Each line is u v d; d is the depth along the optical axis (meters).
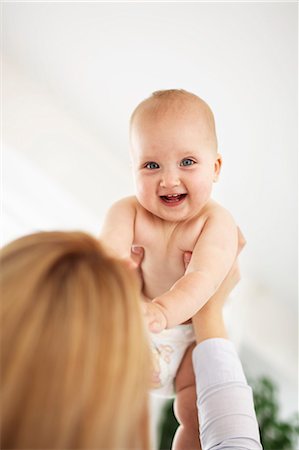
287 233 3.42
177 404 1.13
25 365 0.46
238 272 1.10
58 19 2.45
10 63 3.05
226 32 2.13
